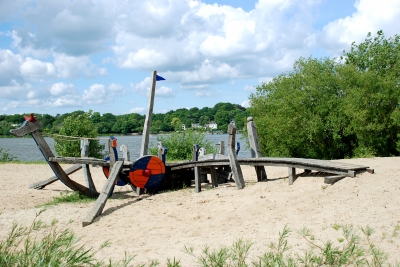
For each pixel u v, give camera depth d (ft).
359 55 100.12
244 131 99.55
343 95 89.25
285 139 89.35
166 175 38.86
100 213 28.09
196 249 17.72
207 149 90.63
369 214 19.81
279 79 97.14
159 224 24.08
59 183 46.16
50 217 27.61
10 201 35.55
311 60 94.12
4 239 21.39
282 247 16.49
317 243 16.63
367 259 14.65
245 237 18.84
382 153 83.51
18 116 392.27
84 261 13.83
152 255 17.39
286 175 37.37
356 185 25.45
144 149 42.93
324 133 89.86
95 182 47.14
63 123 91.35
